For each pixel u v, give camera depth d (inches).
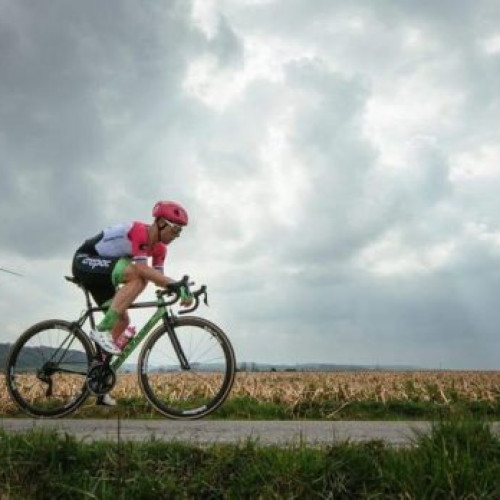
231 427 214.8
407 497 152.9
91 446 176.9
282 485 159.2
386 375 1021.8
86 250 265.7
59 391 384.8
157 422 229.3
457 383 775.1
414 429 181.9
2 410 373.4
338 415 368.2
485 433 171.2
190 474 166.4
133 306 262.7
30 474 169.2
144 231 259.3
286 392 505.7
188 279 258.2
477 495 152.0
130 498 160.9
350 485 159.6
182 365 259.1
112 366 260.4
